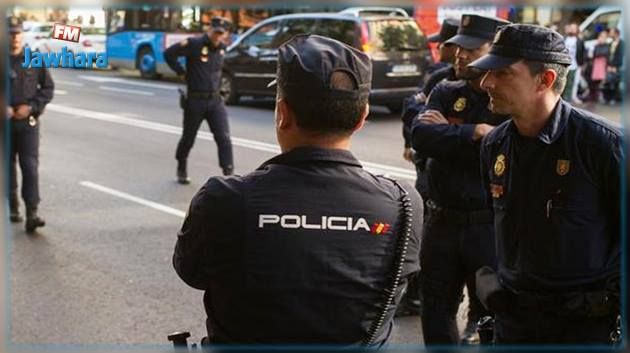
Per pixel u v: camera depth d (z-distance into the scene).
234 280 1.81
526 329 2.53
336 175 1.85
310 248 1.80
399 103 13.20
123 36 19.86
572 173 2.39
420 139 3.25
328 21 13.38
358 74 1.82
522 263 2.52
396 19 13.04
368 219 1.85
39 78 6.18
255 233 1.80
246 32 15.10
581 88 13.49
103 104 15.17
